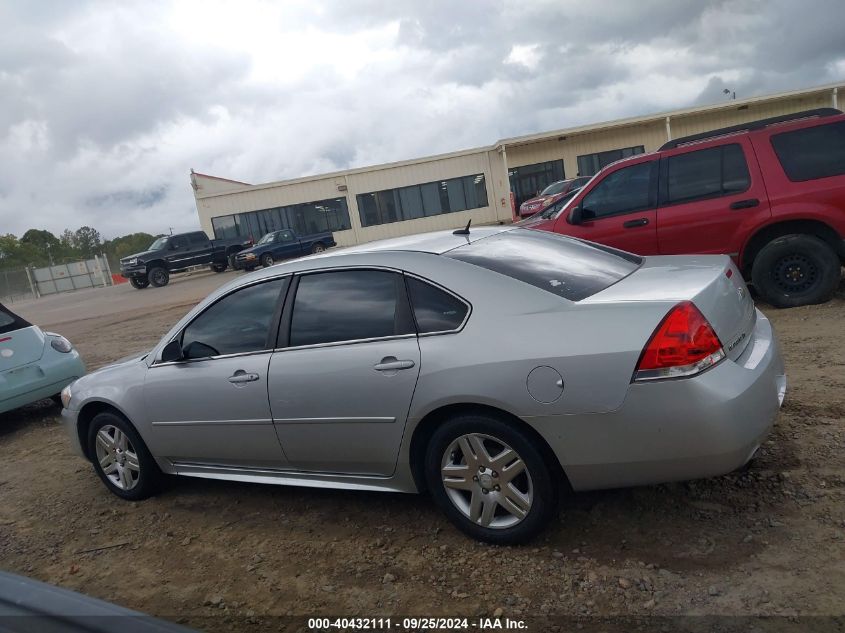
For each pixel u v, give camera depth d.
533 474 3.20
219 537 4.05
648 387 2.92
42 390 7.26
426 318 3.45
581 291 3.39
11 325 7.34
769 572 2.88
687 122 35.84
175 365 4.38
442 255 3.60
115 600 3.49
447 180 37.66
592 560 3.17
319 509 4.21
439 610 2.99
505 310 3.27
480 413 3.27
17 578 1.98
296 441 3.88
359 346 3.60
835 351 5.47
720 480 3.66
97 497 4.99
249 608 3.24
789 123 6.84
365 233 38.19
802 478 3.54
